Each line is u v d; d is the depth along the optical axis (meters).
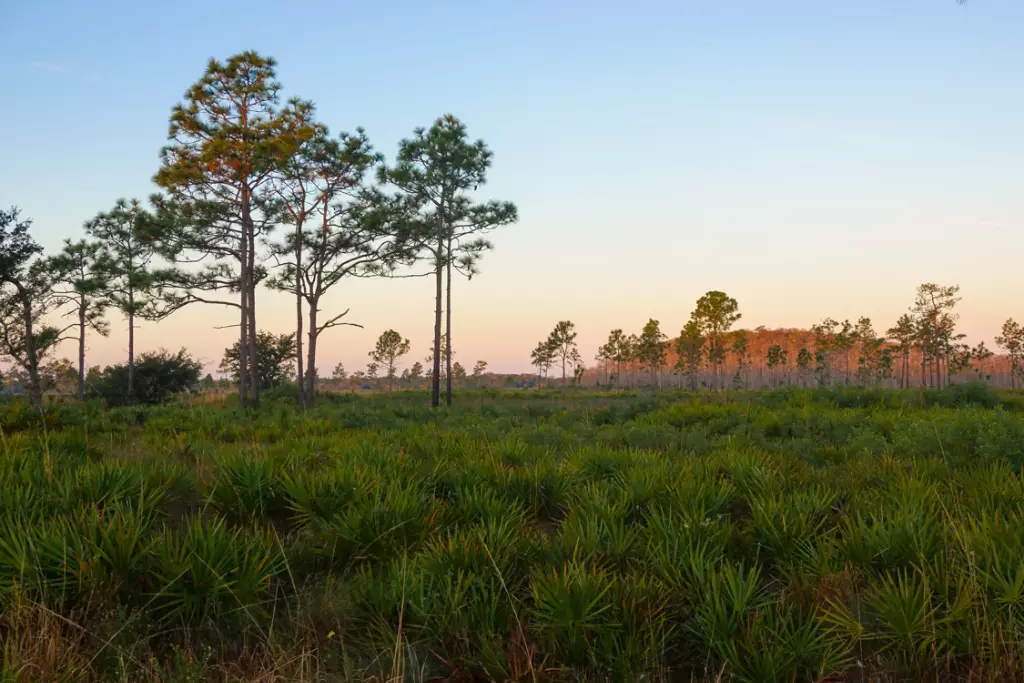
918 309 77.75
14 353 33.66
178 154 30.89
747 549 4.80
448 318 35.28
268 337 52.69
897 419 13.80
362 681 3.22
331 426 15.11
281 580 4.33
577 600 3.58
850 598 3.97
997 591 3.76
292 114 32.38
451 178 33.53
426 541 4.85
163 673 3.17
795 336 179.38
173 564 3.87
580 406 28.23
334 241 33.34
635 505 5.90
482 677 3.33
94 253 35.53
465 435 11.60
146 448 9.76
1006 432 8.43
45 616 3.41
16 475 5.59
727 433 13.62
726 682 3.34
